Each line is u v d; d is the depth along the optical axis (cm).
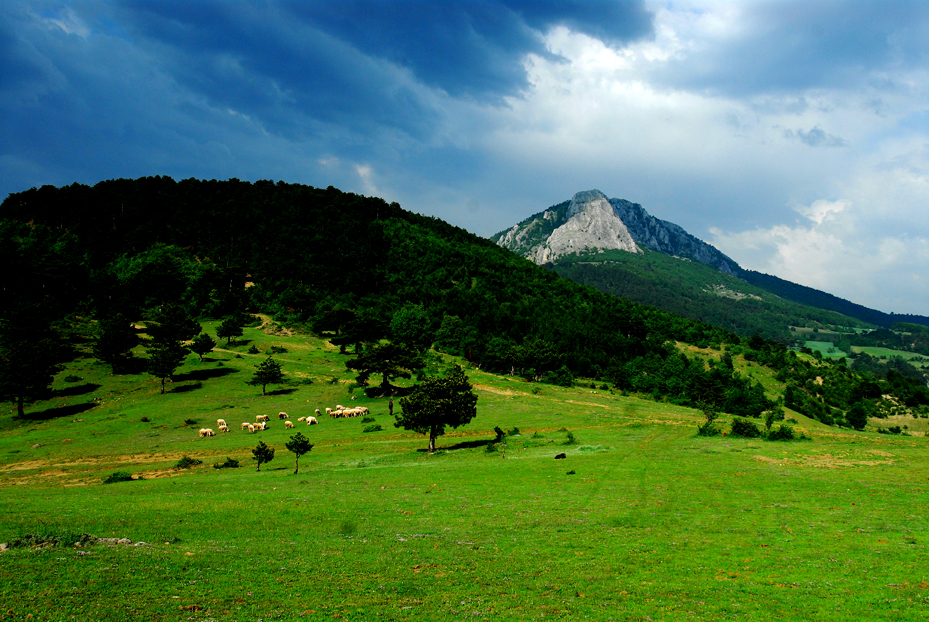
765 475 4441
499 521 3050
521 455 5897
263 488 4297
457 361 17062
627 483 4206
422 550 2417
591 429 8025
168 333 12962
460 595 1875
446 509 3344
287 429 8531
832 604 1867
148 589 1686
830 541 2658
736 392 14750
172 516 2934
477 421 8956
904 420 18188
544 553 2441
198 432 8338
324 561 2173
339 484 4388
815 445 6206
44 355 10225
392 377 11850
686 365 19250
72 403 10181
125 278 19175
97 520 2717
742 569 2245
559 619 1700
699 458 5344
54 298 16150
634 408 11100
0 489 4778
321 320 17650
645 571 2208
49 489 4647
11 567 1744
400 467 5388
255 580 1880
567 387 14750
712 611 1798
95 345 12488
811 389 19312
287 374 12875
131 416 9388
